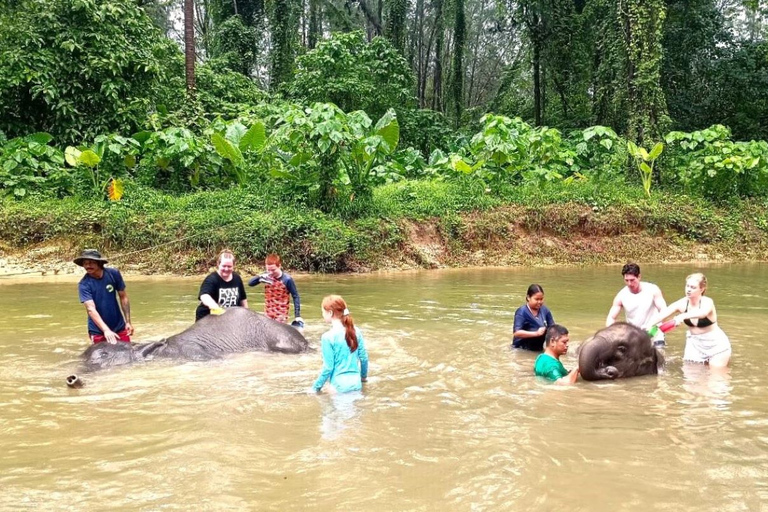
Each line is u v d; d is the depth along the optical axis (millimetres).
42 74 15000
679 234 16562
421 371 5539
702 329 5988
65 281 11398
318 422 4172
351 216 14305
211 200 14102
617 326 5621
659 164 18078
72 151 13844
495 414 4371
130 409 4449
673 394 4938
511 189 16578
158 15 32312
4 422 4172
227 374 5426
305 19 33188
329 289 10680
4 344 6527
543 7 24141
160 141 15000
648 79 17484
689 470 3416
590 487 3189
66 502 3027
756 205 18000
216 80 20578
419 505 2988
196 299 9539
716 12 23594
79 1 15422
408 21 35594
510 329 7375
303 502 3018
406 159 18906
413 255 14305
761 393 4977
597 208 16250
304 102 20391
